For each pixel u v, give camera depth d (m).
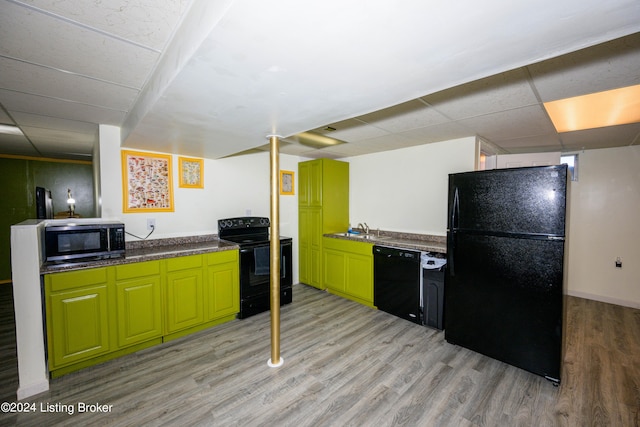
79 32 1.23
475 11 0.78
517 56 1.04
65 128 2.82
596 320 3.15
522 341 2.13
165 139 2.42
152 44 1.33
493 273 2.26
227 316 3.13
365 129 2.84
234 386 2.02
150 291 2.49
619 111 2.33
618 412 1.75
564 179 1.94
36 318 1.93
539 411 1.77
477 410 1.78
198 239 3.36
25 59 1.45
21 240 1.90
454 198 2.47
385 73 1.18
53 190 4.88
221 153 3.11
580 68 1.56
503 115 2.38
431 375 2.15
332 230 4.31
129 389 1.97
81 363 2.20
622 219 3.62
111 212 2.75
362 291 3.65
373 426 1.66
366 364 2.30
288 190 4.46
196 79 1.24
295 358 2.39
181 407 1.81
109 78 1.67
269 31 0.88
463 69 1.15
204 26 0.92
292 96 1.44
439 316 2.89
